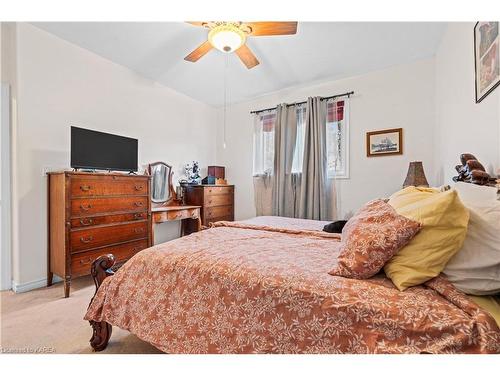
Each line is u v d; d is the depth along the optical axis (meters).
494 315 0.82
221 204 4.10
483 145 1.61
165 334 1.17
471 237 0.97
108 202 2.50
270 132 4.00
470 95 1.83
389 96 3.11
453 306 0.84
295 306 0.95
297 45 2.64
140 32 2.46
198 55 2.35
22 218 2.30
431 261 0.95
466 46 1.91
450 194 0.98
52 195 2.39
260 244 1.57
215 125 4.61
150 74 3.36
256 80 3.50
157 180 3.59
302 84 3.60
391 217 1.08
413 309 0.83
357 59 2.92
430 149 2.88
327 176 3.46
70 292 2.28
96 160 2.60
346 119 3.40
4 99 2.31
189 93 3.98
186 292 1.18
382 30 2.38
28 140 2.34
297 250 1.43
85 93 2.77
